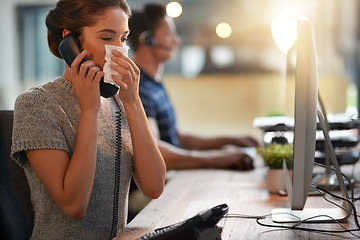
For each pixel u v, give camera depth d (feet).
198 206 5.25
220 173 7.65
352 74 13.32
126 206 5.15
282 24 5.54
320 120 4.72
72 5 4.51
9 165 5.06
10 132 5.11
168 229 3.67
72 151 4.54
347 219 4.58
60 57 4.93
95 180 4.67
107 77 4.46
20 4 17.38
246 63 15.26
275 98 15.02
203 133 15.48
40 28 17.43
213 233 3.72
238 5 15.14
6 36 17.37
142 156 4.95
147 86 8.86
